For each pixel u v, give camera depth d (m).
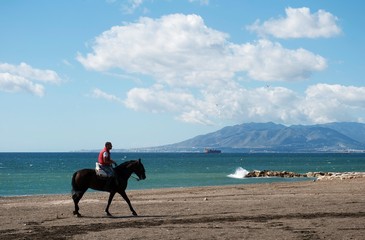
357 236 15.81
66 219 20.64
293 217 20.38
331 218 19.98
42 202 29.91
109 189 21.42
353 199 27.69
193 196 31.83
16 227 18.48
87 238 15.87
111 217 21.17
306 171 98.81
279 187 40.06
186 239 15.55
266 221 19.30
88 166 127.94
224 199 28.83
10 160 196.75
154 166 125.56
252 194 32.50
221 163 155.25
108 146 21.42
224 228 17.69
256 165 135.88
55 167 120.75
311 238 15.50
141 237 15.96
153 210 23.64
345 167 120.75
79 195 21.30
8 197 36.94
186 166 125.69
